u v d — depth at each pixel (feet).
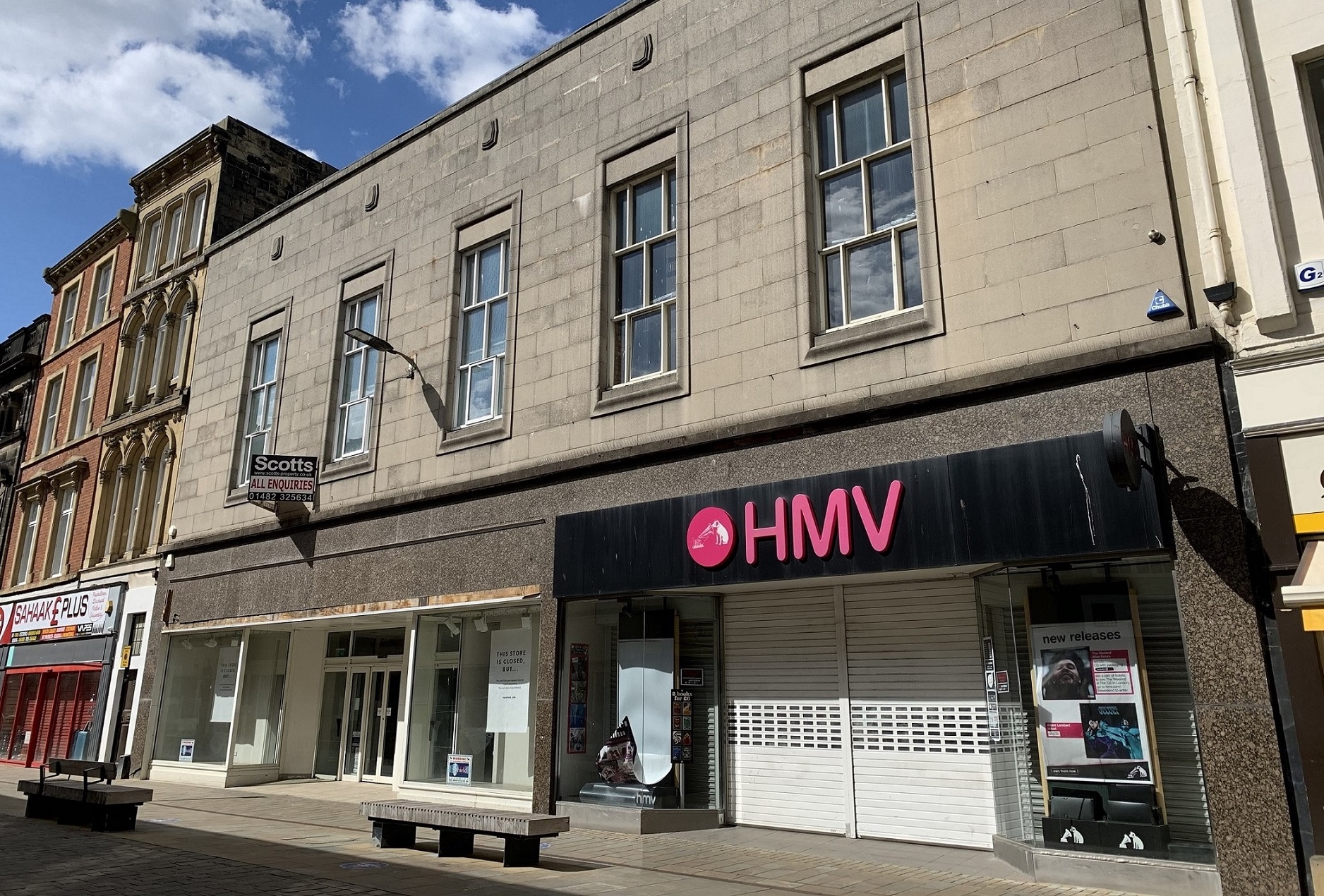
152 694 59.11
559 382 41.27
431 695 43.88
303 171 78.18
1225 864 22.34
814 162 35.24
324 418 53.01
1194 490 24.29
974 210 30.25
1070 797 26.00
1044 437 27.17
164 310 72.95
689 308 37.24
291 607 51.24
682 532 34.50
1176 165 26.58
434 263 49.16
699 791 35.24
